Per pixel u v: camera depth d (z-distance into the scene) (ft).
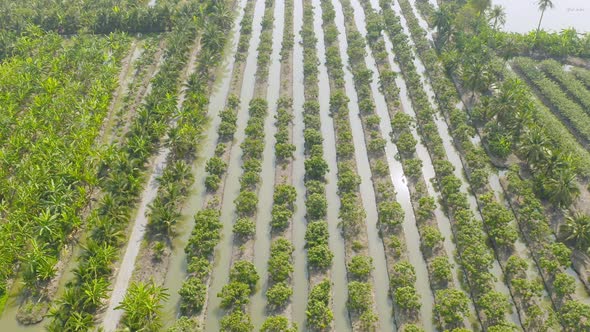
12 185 207.41
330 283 181.27
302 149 246.47
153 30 356.38
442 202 217.97
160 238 199.72
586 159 231.91
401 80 301.22
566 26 381.40
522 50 327.88
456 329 157.58
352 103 279.49
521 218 204.74
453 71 300.40
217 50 317.22
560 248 185.57
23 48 307.99
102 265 179.52
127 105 274.36
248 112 271.49
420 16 381.19
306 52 315.58
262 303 177.17
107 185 208.03
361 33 350.64
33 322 170.19
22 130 238.27
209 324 171.63
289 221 205.36
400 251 191.42
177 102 273.13
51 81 267.39
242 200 208.64
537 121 251.39
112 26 351.67
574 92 282.77
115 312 174.19
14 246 182.19
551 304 175.52
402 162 237.66
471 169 231.30
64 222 193.36
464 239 192.24
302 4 393.91
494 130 245.65
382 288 182.91
